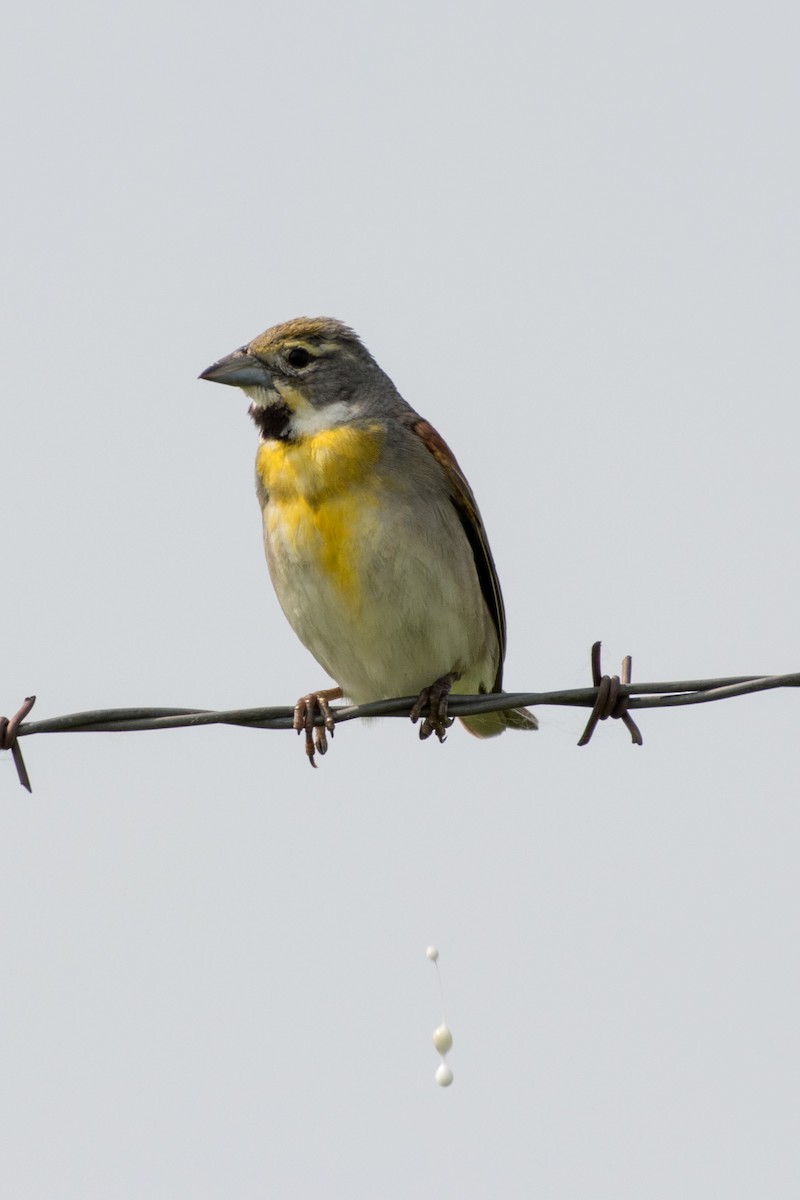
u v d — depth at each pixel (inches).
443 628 448.1
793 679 367.9
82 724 386.6
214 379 451.5
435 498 448.8
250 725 392.5
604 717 380.5
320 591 443.5
